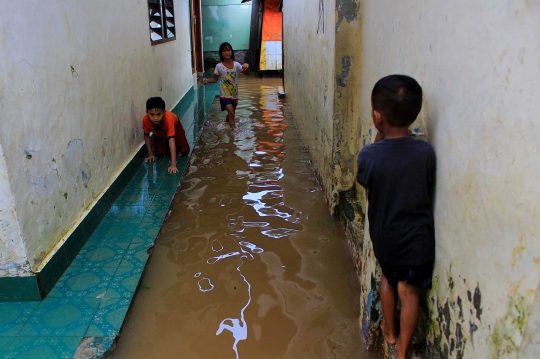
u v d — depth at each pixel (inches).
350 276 121.8
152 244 134.1
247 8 585.6
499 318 52.3
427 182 73.0
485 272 55.7
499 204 52.1
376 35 115.3
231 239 141.4
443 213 69.2
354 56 138.0
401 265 75.5
